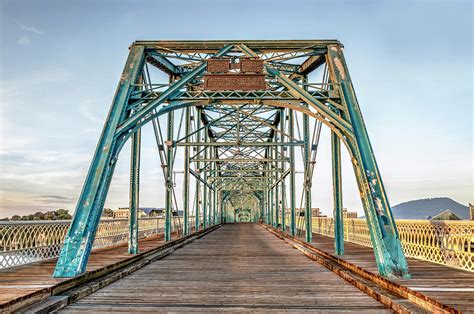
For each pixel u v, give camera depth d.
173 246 14.66
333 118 8.78
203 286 7.12
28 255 8.50
